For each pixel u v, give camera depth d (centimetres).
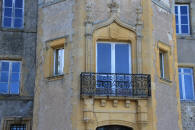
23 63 1895
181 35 2073
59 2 1778
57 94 1644
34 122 1702
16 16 1989
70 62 1639
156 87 1669
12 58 1902
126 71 1678
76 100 1561
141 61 1653
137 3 1741
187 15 2122
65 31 1708
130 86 1598
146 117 1566
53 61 1745
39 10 1858
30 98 1839
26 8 1986
